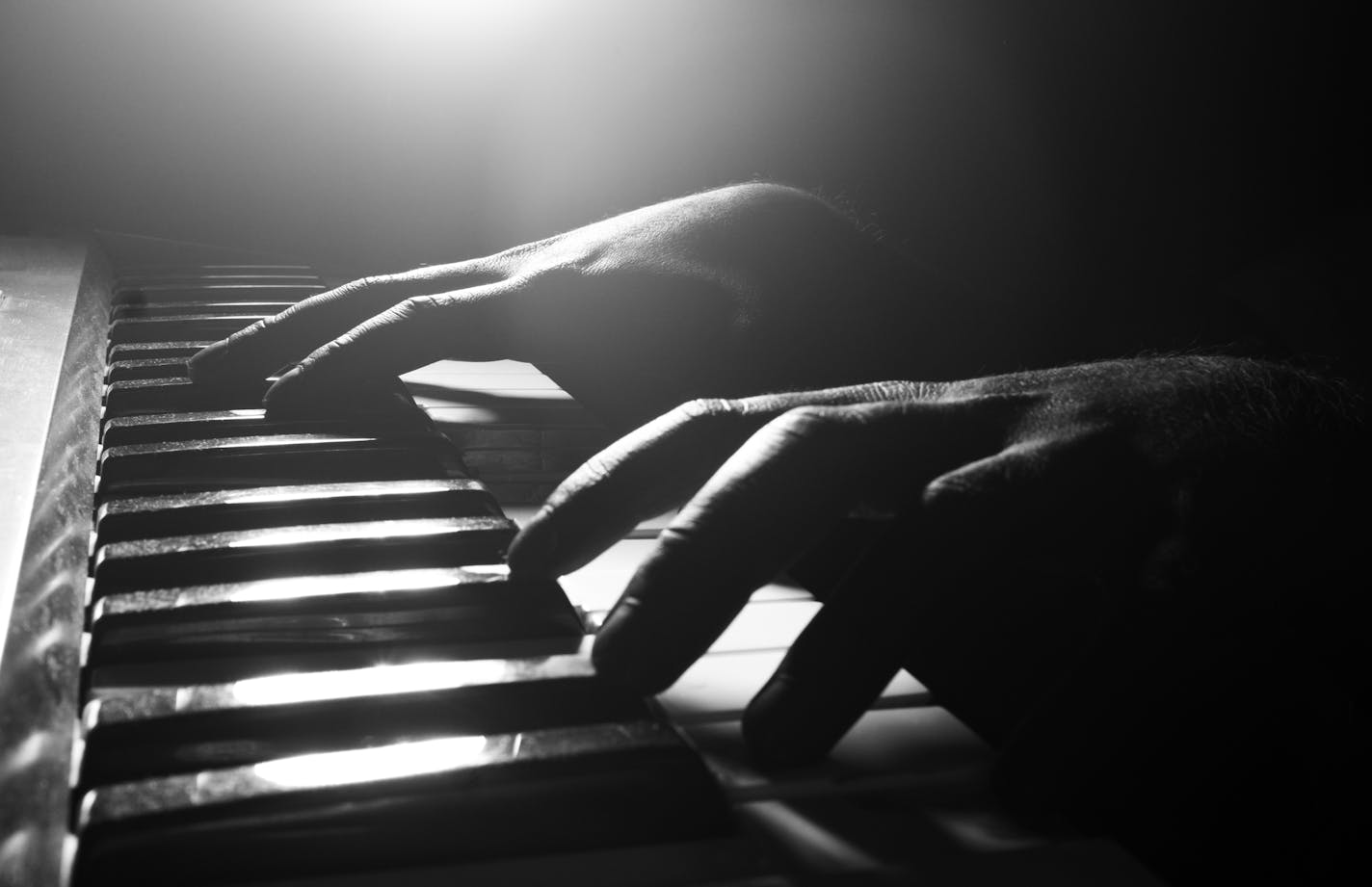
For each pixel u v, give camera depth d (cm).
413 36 117
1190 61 105
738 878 32
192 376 56
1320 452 43
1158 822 36
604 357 55
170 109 113
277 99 115
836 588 37
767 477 38
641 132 122
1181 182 106
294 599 39
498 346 55
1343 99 100
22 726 34
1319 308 86
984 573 37
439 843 32
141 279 84
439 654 38
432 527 43
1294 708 39
